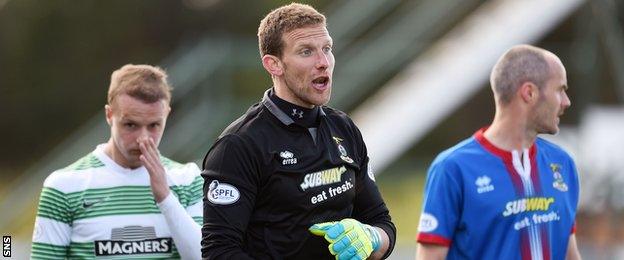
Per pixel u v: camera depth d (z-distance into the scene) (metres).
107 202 15.21
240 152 12.71
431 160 66.19
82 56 84.69
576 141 40.94
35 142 85.06
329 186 12.99
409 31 45.72
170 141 41.00
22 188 42.66
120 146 15.10
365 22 47.91
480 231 15.67
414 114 37.31
